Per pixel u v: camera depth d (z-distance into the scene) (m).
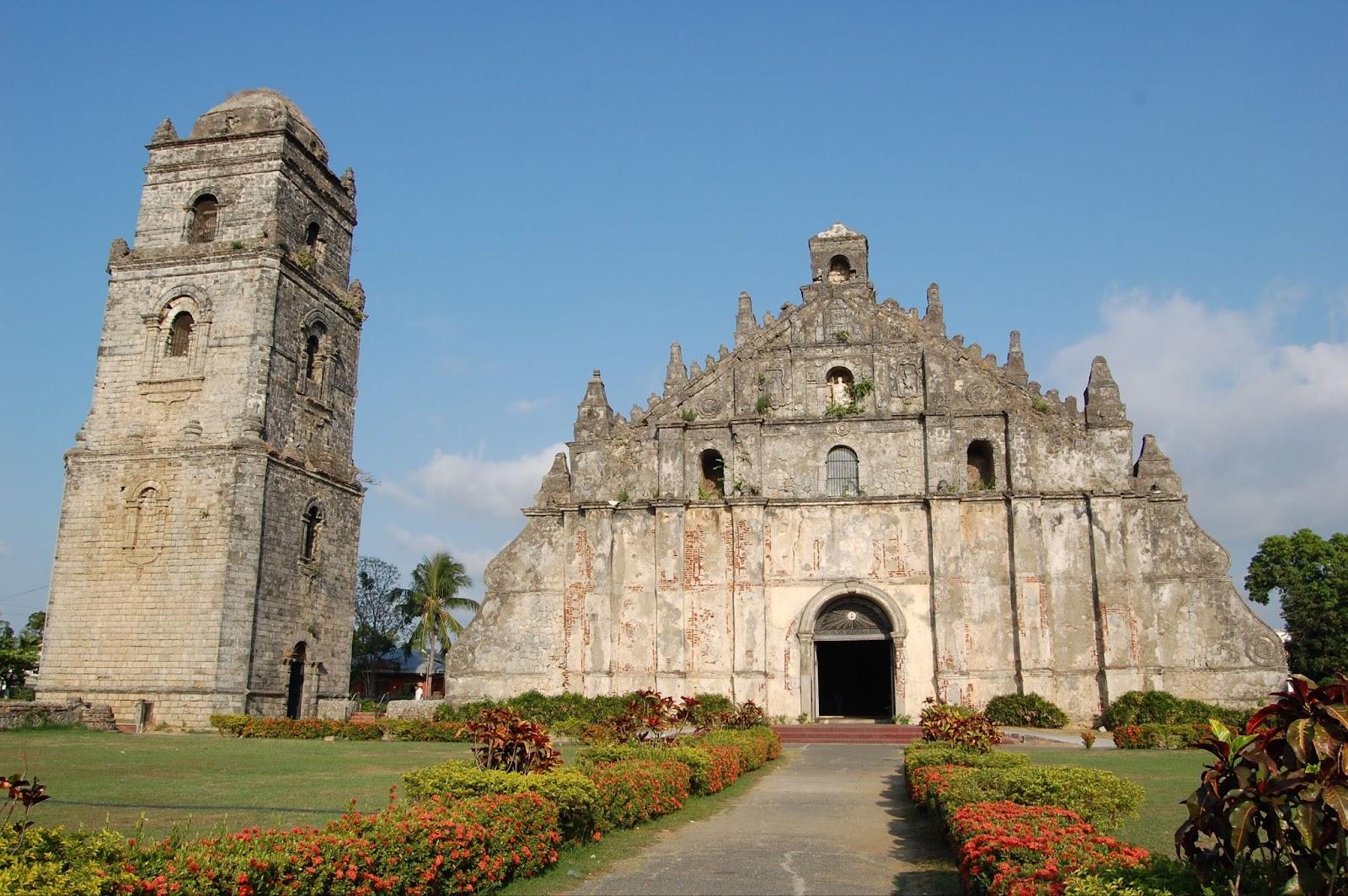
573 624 48.09
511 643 48.78
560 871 16.44
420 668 106.94
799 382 49.88
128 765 29.89
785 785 27.64
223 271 53.06
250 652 48.50
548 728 41.38
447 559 90.75
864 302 50.50
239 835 11.95
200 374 51.88
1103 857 11.02
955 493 46.69
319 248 58.22
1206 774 9.36
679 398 50.47
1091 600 45.06
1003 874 11.34
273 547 50.72
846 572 47.22
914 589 46.56
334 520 56.22
